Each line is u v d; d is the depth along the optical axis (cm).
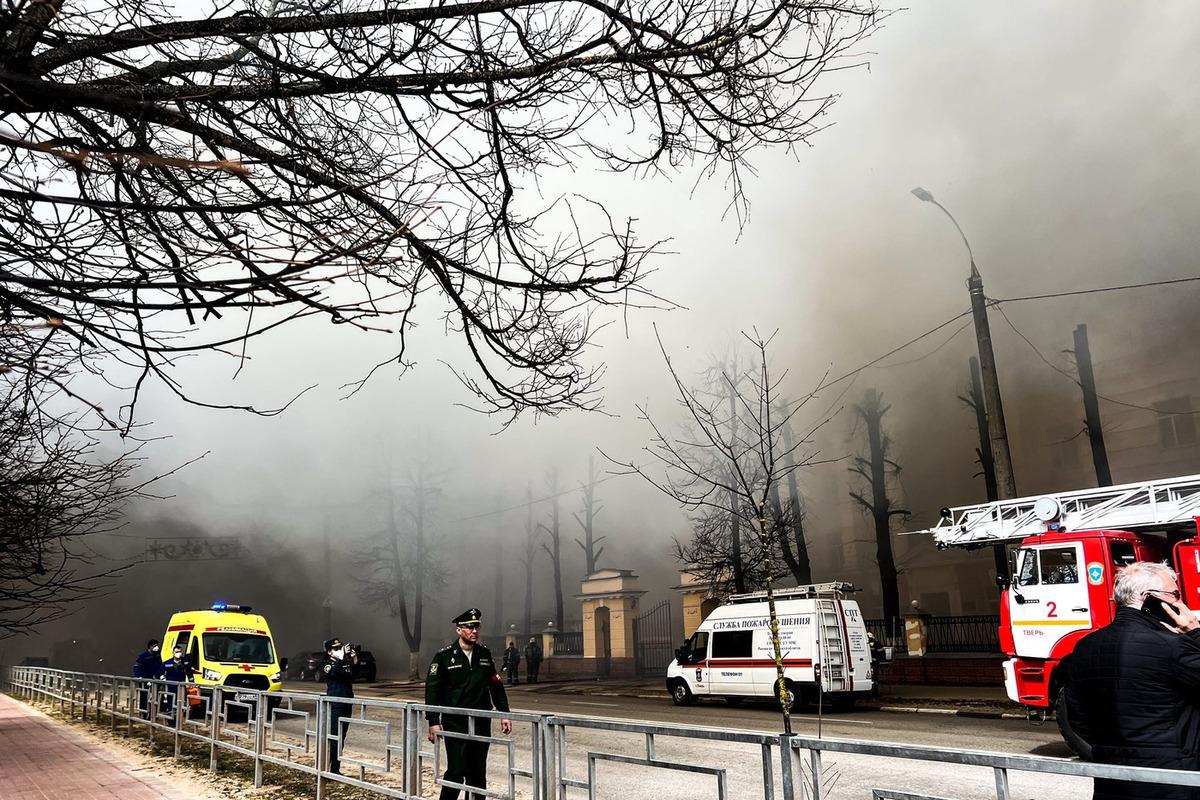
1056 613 1016
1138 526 1045
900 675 2027
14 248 336
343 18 352
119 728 1383
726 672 1634
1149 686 302
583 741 1049
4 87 270
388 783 765
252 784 847
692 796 608
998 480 1391
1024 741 1056
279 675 1611
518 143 458
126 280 286
